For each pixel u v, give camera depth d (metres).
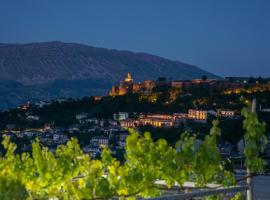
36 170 6.80
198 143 6.32
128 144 6.51
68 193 6.25
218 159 6.36
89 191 6.02
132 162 6.48
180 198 5.35
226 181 6.46
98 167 6.30
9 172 6.08
